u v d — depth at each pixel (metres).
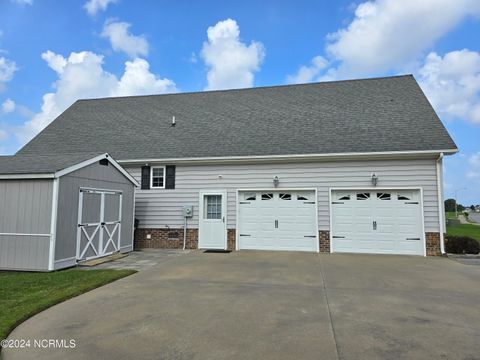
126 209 11.59
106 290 6.40
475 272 8.09
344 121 12.84
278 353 3.57
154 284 6.88
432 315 4.87
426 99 13.25
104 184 10.40
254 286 6.66
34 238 8.36
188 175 12.81
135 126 14.92
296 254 11.00
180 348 3.72
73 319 4.73
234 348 3.70
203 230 12.55
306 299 5.68
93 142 14.10
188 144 13.15
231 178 12.47
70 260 8.82
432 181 10.89
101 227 10.18
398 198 11.20
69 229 8.83
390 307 5.25
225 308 5.18
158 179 13.09
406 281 7.11
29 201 8.49
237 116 14.54
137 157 12.85
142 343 3.87
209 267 8.73
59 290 6.27
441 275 7.73
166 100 16.91
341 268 8.53
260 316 4.79
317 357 3.47
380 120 12.47
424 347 3.73
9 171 8.55
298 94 15.44
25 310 5.02
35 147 14.19
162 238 12.81
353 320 4.62
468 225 38.69
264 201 12.23
